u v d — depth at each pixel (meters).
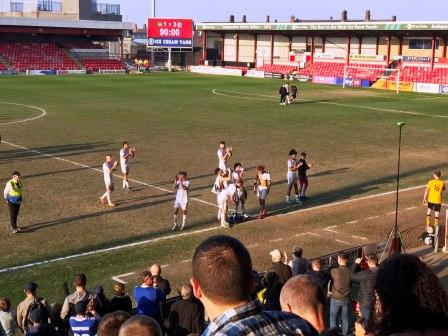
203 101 58.62
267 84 79.81
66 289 12.38
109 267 16.08
